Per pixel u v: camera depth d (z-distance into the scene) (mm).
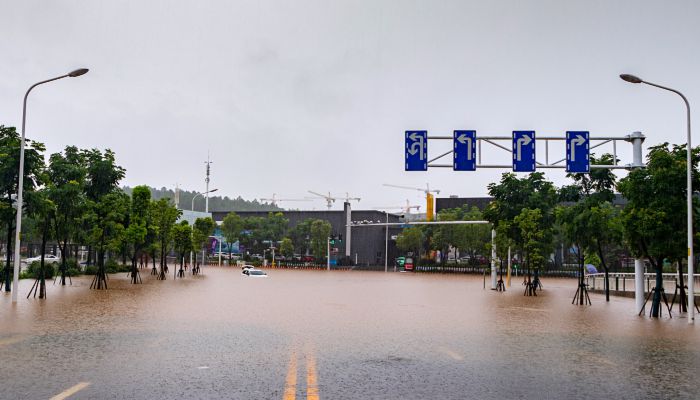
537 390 9820
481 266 89750
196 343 14820
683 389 10078
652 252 24734
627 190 25828
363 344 15047
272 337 16219
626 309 28391
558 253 92000
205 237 74875
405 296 35781
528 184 43625
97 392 9297
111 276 54656
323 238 106250
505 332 18141
